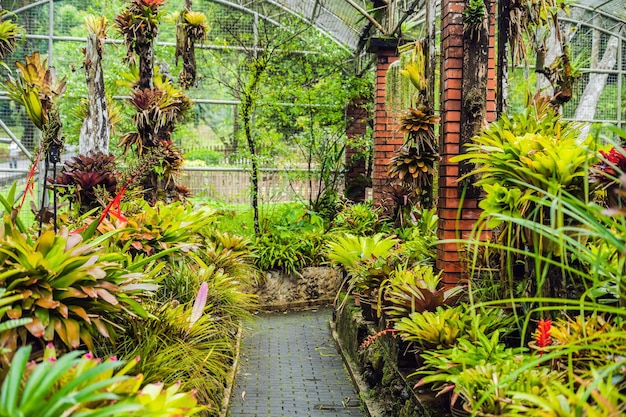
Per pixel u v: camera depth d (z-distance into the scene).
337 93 9.02
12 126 9.41
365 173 9.30
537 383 1.92
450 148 3.67
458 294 3.17
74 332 1.97
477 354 2.35
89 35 4.83
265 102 8.97
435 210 5.14
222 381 3.54
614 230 2.05
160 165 5.14
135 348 2.40
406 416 2.87
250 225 7.99
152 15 5.21
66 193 4.10
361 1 8.40
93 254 2.16
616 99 9.55
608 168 2.12
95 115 4.85
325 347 5.11
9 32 5.87
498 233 3.45
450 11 3.66
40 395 1.21
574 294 2.67
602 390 1.51
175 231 3.75
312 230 7.49
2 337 1.82
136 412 1.38
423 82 4.94
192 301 3.59
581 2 9.07
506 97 3.83
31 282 1.95
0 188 9.36
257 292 6.56
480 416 1.90
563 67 4.99
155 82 5.51
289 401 3.79
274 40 9.48
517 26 3.72
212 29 9.73
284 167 9.30
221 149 9.98
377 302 3.75
